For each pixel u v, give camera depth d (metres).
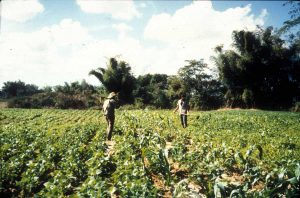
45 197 5.72
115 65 54.75
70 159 7.93
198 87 53.94
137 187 5.84
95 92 60.53
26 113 34.53
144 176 6.70
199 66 53.25
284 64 48.47
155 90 55.56
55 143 10.71
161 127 15.40
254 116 26.36
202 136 11.62
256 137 13.75
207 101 53.38
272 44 48.38
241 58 48.00
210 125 18.20
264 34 48.16
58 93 54.75
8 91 75.06
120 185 6.25
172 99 53.41
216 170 7.04
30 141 12.49
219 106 53.69
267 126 19.44
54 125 21.91
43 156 8.50
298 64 48.00
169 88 54.72
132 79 54.88
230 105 52.16
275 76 49.28
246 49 48.38
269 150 10.20
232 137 12.95
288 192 4.76
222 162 8.28
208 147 9.62
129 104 52.25
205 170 7.70
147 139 9.64
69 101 51.38
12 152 9.31
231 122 20.36
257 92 49.53
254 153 8.62
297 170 4.70
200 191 6.59
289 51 47.72
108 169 8.05
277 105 49.41
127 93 54.47
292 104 48.59
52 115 32.69
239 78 49.53
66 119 28.05
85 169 7.79
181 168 8.59
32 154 9.25
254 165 8.26
